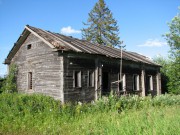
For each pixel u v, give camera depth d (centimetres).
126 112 1084
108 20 4325
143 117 831
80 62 1623
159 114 877
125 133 641
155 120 743
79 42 1983
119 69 1998
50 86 1577
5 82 2034
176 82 2619
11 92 1931
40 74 1686
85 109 1142
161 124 677
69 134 779
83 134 742
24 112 1070
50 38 1648
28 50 1847
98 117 954
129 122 771
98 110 1147
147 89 2394
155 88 2552
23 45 1919
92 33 4306
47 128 862
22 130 867
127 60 2017
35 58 1753
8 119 1000
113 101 1256
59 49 1457
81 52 1555
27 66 1844
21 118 1008
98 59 1766
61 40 1708
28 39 1858
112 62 1922
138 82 2252
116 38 4272
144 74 2331
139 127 662
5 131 859
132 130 655
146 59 2614
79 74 1614
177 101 1636
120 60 1984
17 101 1251
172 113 935
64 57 1509
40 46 1708
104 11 4397
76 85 1608
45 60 1645
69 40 1859
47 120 966
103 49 2073
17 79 1959
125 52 2527
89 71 1692
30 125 923
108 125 749
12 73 1967
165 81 2900
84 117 1000
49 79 1591
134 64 2211
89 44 2117
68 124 914
